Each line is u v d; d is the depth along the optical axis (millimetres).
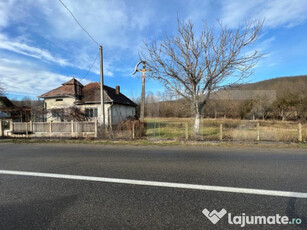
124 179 3758
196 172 4168
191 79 9625
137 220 2320
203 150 6762
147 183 3533
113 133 10242
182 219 2336
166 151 6641
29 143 8961
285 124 16625
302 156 5676
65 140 9531
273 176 3848
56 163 5055
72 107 13867
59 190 3244
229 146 7500
